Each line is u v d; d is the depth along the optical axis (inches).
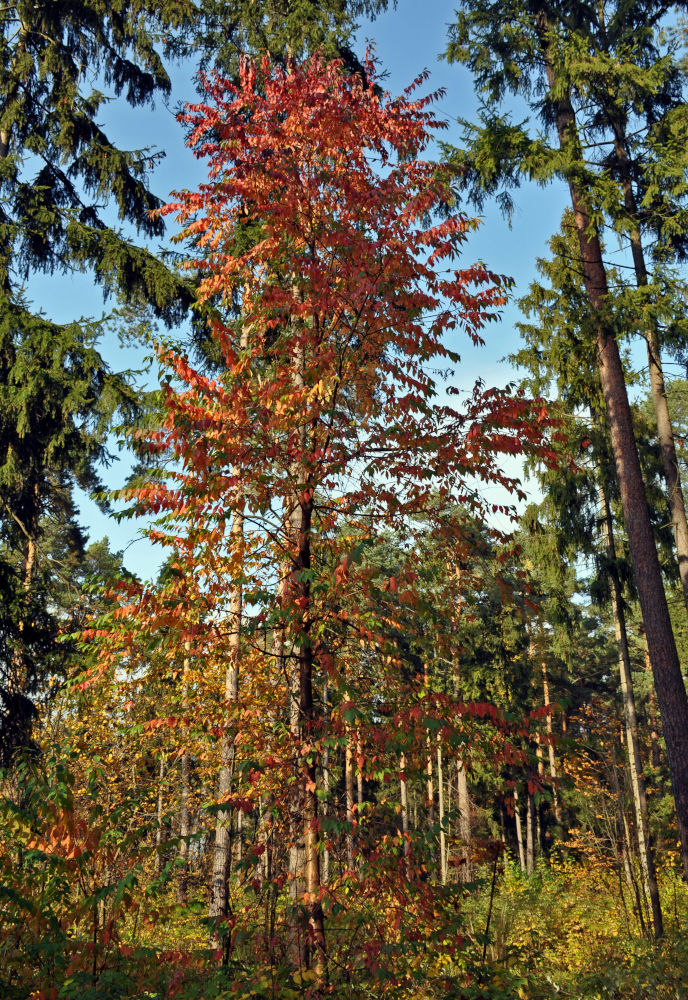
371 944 199.9
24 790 223.6
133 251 514.9
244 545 259.9
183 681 369.7
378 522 267.9
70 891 226.5
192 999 189.6
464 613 272.5
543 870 738.2
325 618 246.1
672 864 629.6
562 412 573.3
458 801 884.6
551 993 295.1
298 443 245.3
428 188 263.6
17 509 578.6
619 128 534.3
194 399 245.0
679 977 296.4
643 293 458.6
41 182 578.6
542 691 1285.7
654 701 1283.2
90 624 246.7
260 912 227.6
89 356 476.7
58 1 558.6
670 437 547.5
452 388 267.9
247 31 510.3
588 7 540.1
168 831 528.4
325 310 255.1
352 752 234.5
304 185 256.8
